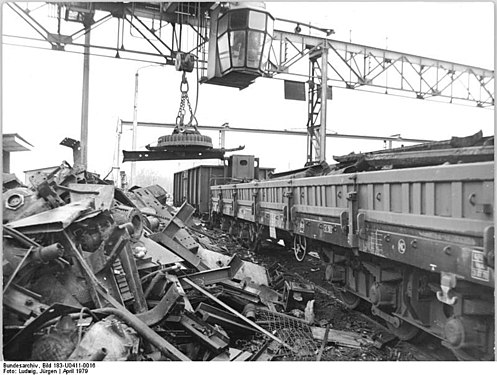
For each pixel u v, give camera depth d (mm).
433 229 4055
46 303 4078
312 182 6863
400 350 5027
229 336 5422
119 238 4660
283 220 8055
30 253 3961
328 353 5012
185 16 11523
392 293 5164
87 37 11211
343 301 6676
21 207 5426
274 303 6797
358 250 5477
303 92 13656
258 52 10508
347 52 13391
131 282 4902
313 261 10508
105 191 6480
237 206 12102
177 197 22859
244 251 11328
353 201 5453
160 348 3861
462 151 4309
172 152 12930
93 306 4234
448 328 3965
